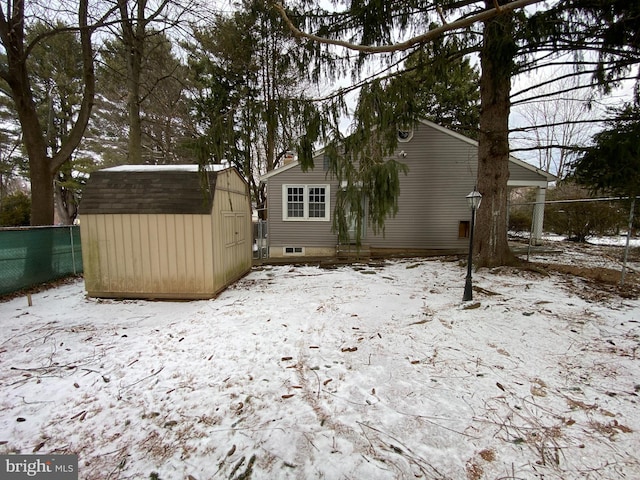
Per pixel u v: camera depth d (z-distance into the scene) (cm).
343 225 366
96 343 334
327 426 197
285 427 197
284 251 1038
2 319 418
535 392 227
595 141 480
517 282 525
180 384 250
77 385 250
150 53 946
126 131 1606
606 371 252
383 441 183
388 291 516
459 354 289
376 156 375
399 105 416
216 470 166
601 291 469
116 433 196
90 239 508
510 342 310
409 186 989
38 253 613
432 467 164
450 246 1001
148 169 549
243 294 537
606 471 157
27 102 672
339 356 292
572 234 1199
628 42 391
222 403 224
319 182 1011
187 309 457
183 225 499
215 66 1113
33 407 222
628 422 192
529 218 1382
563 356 279
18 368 279
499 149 601
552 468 160
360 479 158
